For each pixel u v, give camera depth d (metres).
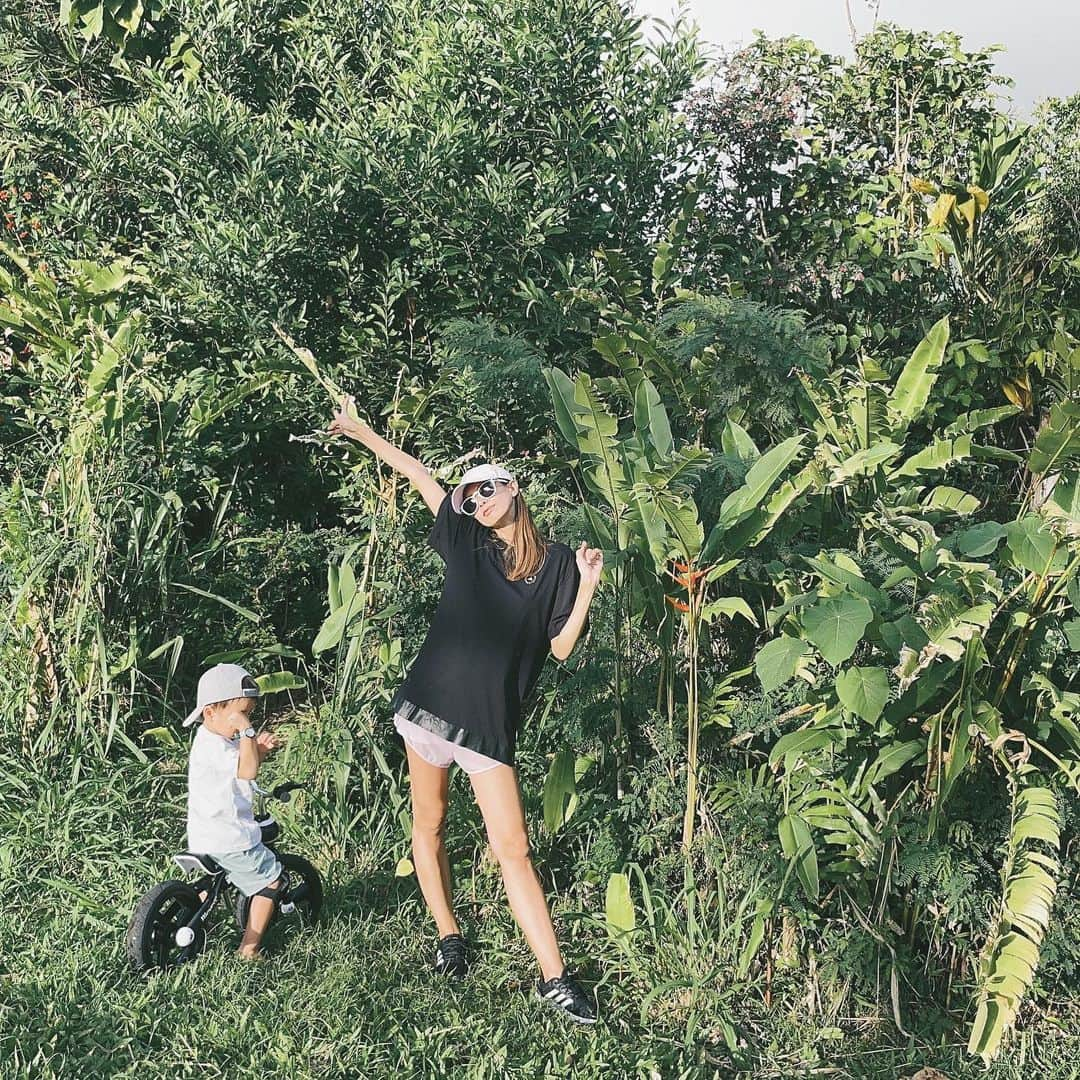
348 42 7.73
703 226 7.09
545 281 6.54
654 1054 3.69
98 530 5.49
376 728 5.06
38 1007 3.53
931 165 7.95
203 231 6.47
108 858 4.57
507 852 3.78
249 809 3.96
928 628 3.84
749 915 4.06
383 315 6.45
